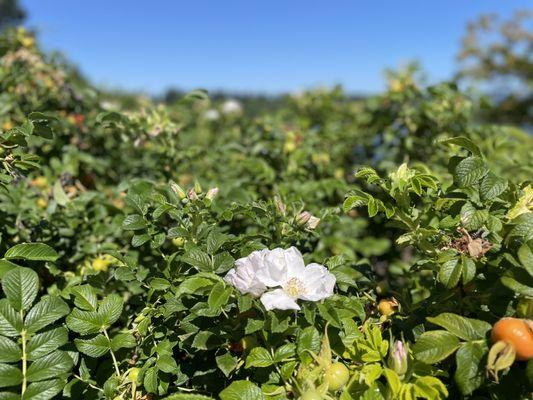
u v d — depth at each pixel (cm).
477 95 89
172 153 79
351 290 46
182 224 46
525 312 33
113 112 72
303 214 47
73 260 61
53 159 76
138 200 48
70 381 39
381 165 86
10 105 78
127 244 65
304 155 85
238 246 44
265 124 100
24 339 36
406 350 35
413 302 50
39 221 60
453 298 41
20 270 37
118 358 44
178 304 39
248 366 35
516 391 33
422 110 91
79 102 99
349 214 90
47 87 91
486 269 38
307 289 36
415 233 41
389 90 97
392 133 94
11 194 60
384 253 83
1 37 95
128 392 40
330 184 74
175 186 46
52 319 37
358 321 44
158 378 39
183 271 44
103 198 72
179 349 43
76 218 65
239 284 35
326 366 34
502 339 31
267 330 36
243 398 34
